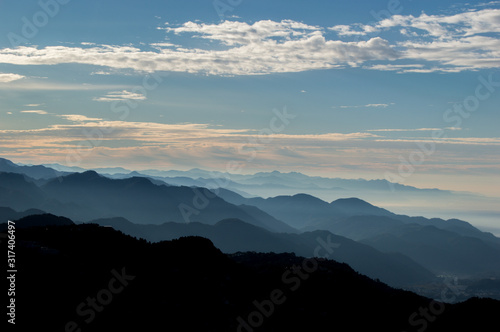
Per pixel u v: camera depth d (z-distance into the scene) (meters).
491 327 125.25
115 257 113.25
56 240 115.62
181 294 106.50
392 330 119.94
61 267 102.50
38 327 85.69
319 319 114.75
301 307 118.75
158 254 120.88
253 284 123.62
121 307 96.25
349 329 115.75
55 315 89.50
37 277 97.50
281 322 109.88
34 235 116.94
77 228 125.38
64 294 95.12
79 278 100.81
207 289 112.06
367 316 123.31
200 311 103.19
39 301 91.62
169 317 97.62
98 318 91.69
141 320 94.56
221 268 124.81
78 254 110.56
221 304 108.19
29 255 103.94
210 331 97.69
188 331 95.38
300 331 108.38
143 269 111.62
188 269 117.81
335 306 124.94
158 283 107.75
